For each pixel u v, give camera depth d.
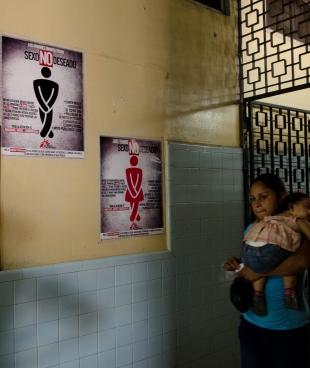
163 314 2.90
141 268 2.78
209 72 3.33
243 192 3.53
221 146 3.38
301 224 2.02
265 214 2.12
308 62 4.18
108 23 2.70
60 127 2.45
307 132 4.19
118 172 2.71
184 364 3.01
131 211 2.77
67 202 2.46
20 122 2.29
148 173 2.87
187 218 3.09
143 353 2.77
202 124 3.25
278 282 1.97
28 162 2.32
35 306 2.29
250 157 3.57
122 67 2.76
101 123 2.63
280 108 3.87
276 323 1.95
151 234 2.88
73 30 2.53
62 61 2.47
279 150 3.87
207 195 3.24
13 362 2.20
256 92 3.65
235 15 3.60
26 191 2.30
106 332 2.58
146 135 2.87
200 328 3.13
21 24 2.32
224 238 3.34
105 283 2.59
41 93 2.38
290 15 3.47
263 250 1.97
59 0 2.48
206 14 3.35
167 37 3.04
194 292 3.10
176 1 3.13
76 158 2.51
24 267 2.28
